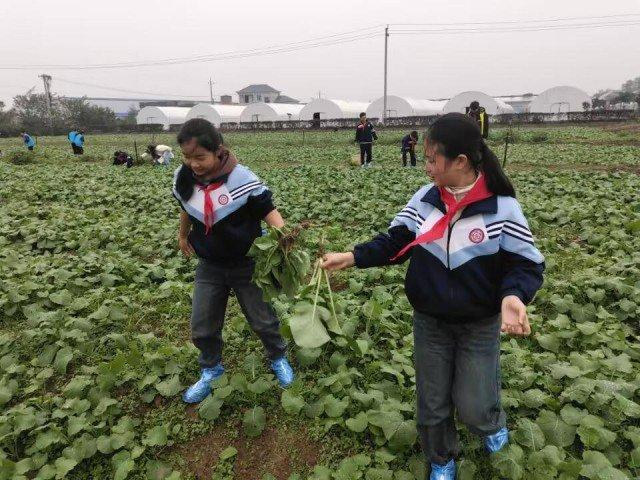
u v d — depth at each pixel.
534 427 2.97
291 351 4.09
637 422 3.11
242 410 3.44
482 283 2.21
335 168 16.20
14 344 4.44
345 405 3.26
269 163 21.09
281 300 4.80
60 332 4.39
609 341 3.98
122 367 3.70
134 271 5.93
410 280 2.39
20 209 9.98
